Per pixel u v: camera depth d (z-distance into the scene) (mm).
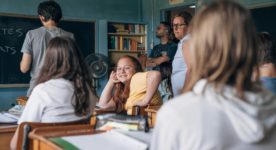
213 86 830
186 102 831
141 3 6742
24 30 5590
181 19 3113
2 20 5422
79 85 1912
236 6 854
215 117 801
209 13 853
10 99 5562
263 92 875
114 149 1206
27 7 5680
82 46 6062
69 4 6023
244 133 788
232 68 837
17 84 5562
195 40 866
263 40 1791
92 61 5762
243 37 833
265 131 806
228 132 798
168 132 826
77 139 1318
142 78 2734
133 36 6547
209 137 792
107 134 1396
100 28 6160
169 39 4926
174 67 3014
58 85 1859
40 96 1835
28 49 3160
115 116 1783
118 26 6363
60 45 1889
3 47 5441
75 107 1882
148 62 4836
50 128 1469
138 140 1309
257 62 879
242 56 834
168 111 835
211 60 842
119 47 6379
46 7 3152
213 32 838
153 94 2684
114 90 2875
